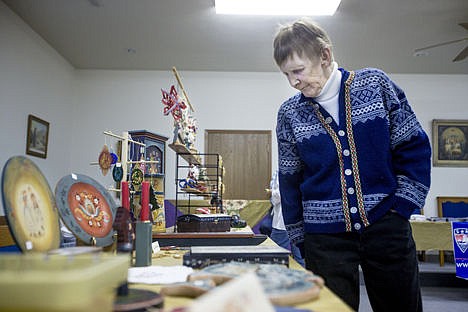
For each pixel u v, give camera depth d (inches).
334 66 43.8
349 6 156.4
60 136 210.5
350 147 41.9
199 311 11.5
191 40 189.2
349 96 42.7
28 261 17.0
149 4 155.6
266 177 229.9
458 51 199.9
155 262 37.1
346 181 41.7
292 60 41.3
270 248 34.6
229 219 61.4
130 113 228.7
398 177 42.5
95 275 14.6
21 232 24.9
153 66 225.5
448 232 150.1
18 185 26.7
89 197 36.6
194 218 57.0
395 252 40.2
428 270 174.6
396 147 43.0
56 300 13.2
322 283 23.3
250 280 13.6
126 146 51.4
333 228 41.7
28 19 168.7
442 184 227.1
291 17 164.4
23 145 171.9
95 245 33.7
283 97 233.6
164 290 22.2
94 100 228.8
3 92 156.1
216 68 229.0
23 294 13.3
